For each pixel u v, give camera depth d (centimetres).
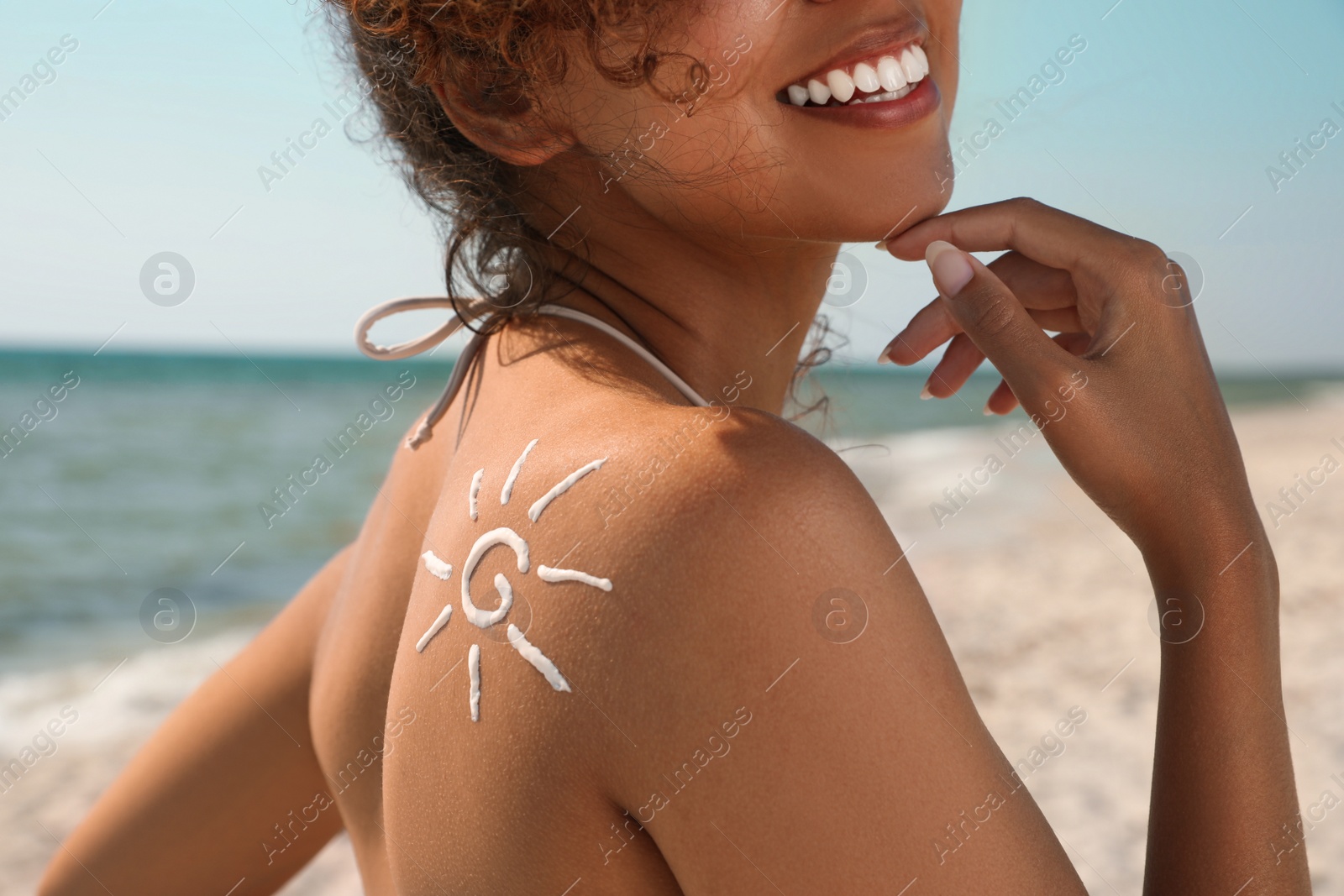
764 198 102
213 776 140
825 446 80
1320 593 766
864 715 71
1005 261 127
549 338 103
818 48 96
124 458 2067
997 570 871
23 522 1634
